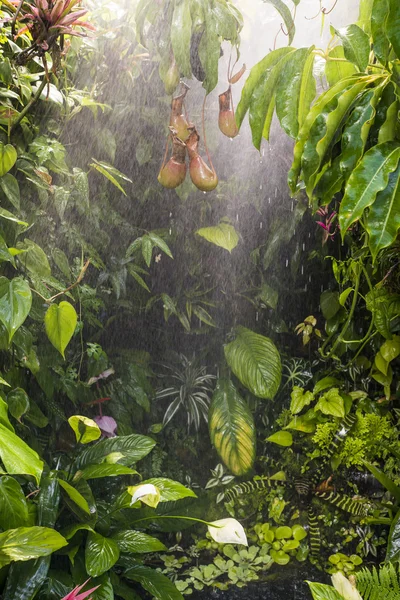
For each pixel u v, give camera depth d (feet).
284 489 10.58
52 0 6.40
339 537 10.15
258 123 5.79
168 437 11.07
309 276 11.63
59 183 9.00
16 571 6.81
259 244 11.37
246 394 11.48
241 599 8.79
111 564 7.14
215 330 11.62
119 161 10.20
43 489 7.39
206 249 11.25
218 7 6.48
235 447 10.53
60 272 9.01
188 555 9.79
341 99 5.10
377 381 10.68
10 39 7.63
